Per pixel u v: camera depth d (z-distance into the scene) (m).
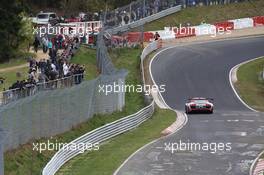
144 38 186.75
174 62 169.62
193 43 192.00
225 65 169.25
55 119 83.00
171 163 80.81
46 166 68.06
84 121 93.62
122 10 190.75
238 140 94.56
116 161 81.44
